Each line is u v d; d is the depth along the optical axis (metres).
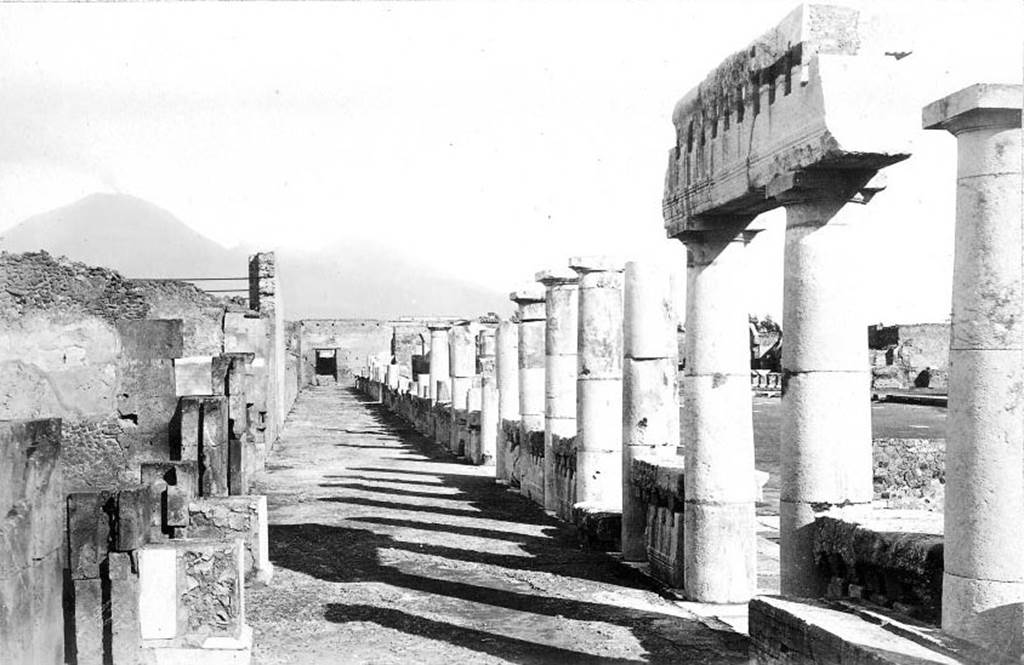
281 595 10.75
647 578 11.57
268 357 26.11
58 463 6.41
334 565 12.38
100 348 12.43
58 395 12.34
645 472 11.98
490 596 10.72
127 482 12.41
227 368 13.28
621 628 9.40
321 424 37.66
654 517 11.84
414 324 69.88
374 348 74.00
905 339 47.78
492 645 8.81
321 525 15.45
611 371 14.58
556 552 13.25
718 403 10.16
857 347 7.94
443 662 8.30
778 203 8.54
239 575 8.17
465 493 19.36
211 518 11.16
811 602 7.24
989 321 5.95
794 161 7.92
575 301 16.98
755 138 8.70
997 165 5.95
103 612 8.07
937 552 6.62
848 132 7.38
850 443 7.88
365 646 8.78
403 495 19.02
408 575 11.80
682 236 10.46
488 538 14.36
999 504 5.88
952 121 6.09
